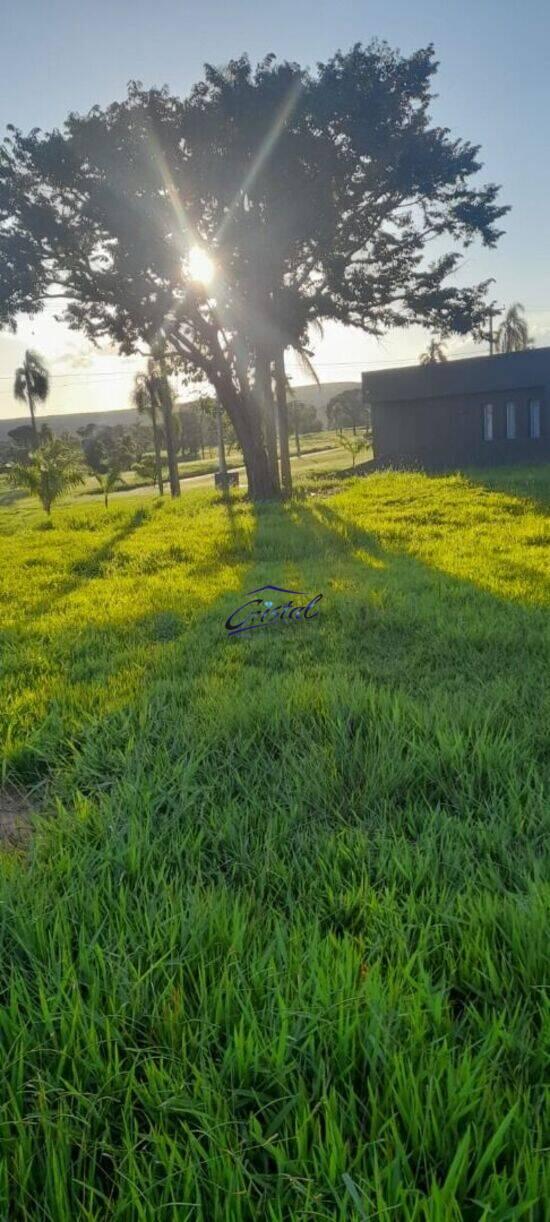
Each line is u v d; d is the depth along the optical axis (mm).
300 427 142500
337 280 29312
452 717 4230
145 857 2990
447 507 17938
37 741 4379
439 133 28328
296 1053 1921
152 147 25734
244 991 2109
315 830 3182
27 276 27156
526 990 2096
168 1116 1765
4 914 2549
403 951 2264
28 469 36156
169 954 2273
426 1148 1625
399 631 6832
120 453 92062
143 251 26391
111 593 10055
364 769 3734
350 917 2568
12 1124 1753
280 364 32656
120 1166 1623
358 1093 1842
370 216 29141
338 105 25156
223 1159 1585
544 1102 1729
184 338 30250
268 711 4535
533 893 2469
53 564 14023
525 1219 1469
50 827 3316
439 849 2967
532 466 31047
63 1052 1876
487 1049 1843
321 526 16391
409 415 37844
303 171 26812
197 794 3551
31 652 6715
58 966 2205
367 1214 1475
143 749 4125
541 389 34031
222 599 8867
